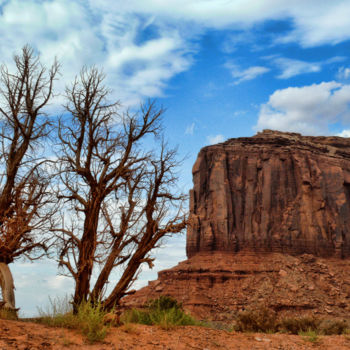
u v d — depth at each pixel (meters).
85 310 11.32
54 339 9.70
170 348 10.34
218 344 11.33
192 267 123.19
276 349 11.49
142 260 13.96
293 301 107.00
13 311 12.52
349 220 134.62
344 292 113.75
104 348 9.66
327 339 13.09
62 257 13.73
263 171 137.50
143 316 14.27
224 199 134.00
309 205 132.50
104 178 14.49
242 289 114.88
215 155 140.38
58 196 14.64
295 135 165.88
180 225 14.38
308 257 125.62
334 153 150.25
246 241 129.88
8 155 16.23
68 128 14.97
